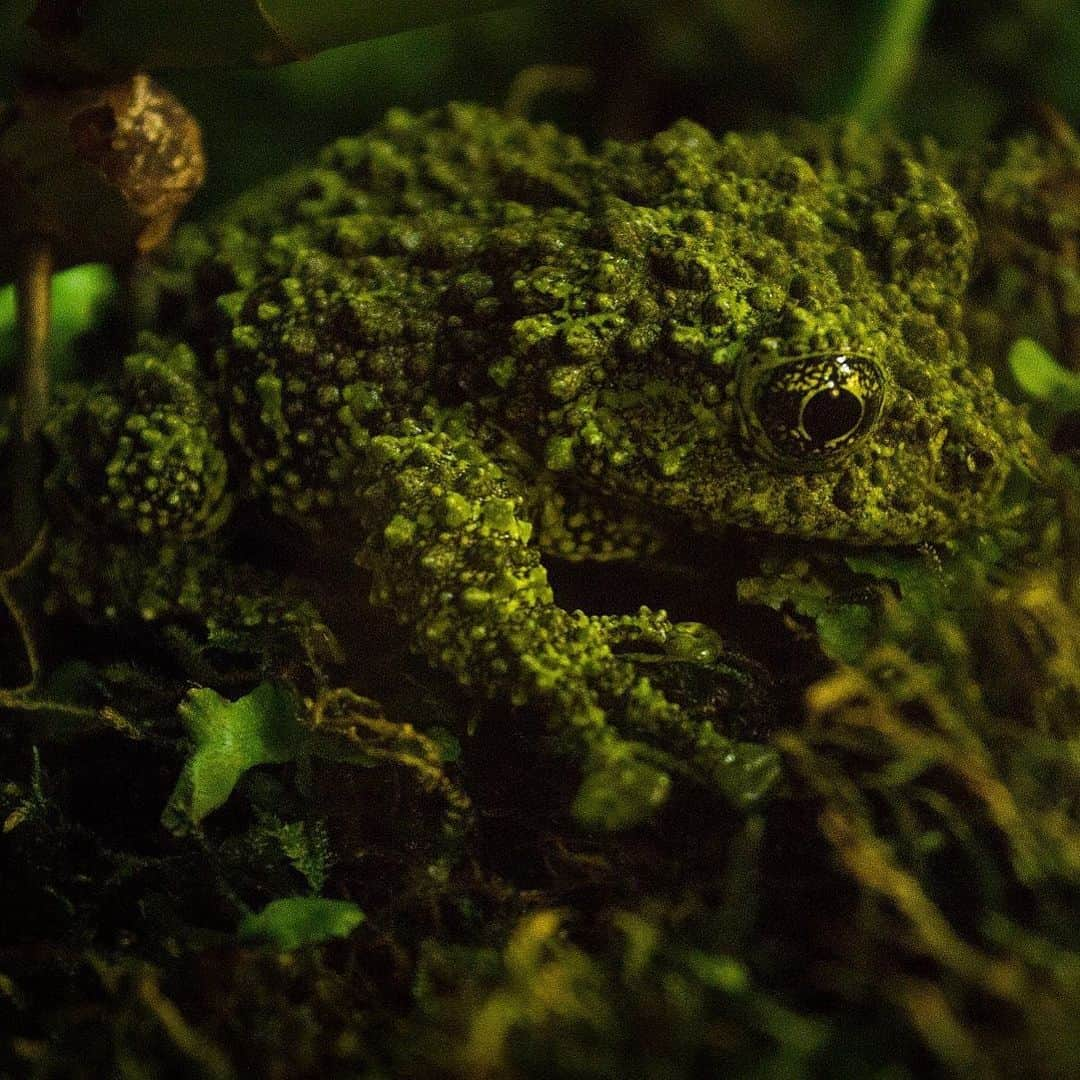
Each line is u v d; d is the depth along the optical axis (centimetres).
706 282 27
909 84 39
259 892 27
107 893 28
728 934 26
